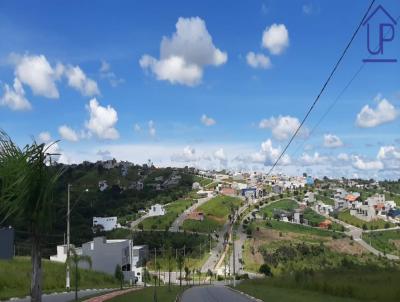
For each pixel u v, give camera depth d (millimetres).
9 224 8078
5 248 53812
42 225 8148
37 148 8000
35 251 8219
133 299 33781
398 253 158125
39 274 8234
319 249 155375
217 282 111312
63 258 79625
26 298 32781
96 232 123938
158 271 99625
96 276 70938
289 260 138625
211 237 167375
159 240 140250
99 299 33594
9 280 41688
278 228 195000
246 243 165125
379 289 30391
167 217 185625
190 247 149000
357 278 39844
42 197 8016
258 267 135625
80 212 128125
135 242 138125
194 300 37844
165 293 44406
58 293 42219
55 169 8242
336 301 29156
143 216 182250
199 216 193250
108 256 92375
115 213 177500
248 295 42125
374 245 173250
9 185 7828
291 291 40688
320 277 45219
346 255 147000
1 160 7820
